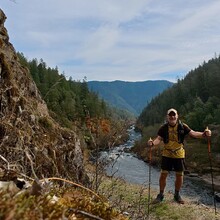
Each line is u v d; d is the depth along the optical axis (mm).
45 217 1263
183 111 88250
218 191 24641
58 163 5746
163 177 8047
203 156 47688
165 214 7266
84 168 5367
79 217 1509
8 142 4188
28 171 4281
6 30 8594
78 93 77062
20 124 5207
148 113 106438
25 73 8172
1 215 1046
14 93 5793
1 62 5891
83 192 2049
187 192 22625
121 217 1939
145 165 27453
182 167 8070
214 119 66500
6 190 1288
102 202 1908
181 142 7891
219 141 50219
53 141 6363
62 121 8344
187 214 7488
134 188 9336
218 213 8188
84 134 5648
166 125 7812
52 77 76125
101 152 4777
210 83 94812
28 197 1299
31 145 5082
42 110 7699
